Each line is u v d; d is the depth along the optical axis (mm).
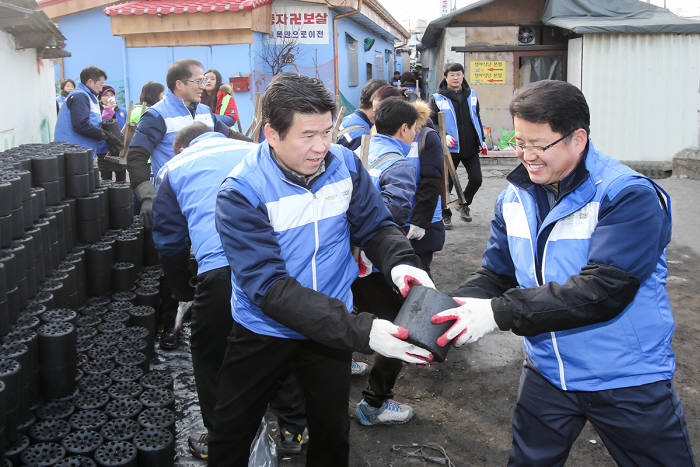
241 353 2242
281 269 1938
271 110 1896
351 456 3164
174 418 2918
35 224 3719
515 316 1781
